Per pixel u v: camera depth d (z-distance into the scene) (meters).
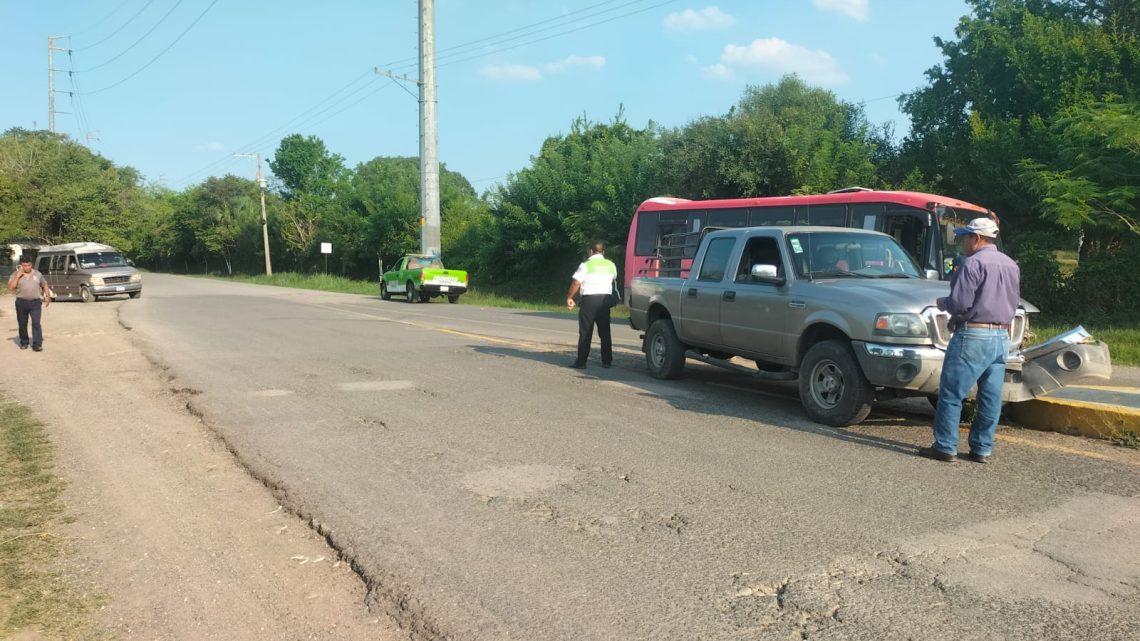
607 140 40.09
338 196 60.44
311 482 5.61
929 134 25.19
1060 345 6.64
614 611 3.59
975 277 5.80
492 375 10.27
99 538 4.68
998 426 7.31
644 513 4.86
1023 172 18.89
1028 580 3.85
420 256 33.66
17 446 6.84
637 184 30.50
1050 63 20.20
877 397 7.32
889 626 3.41
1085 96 18.72
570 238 34.19
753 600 3.67
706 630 3.40
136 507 5.23
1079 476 5.59
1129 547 4.26
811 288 7.58
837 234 8.39
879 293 7.01
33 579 4.09
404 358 11.94
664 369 9.91
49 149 50.94
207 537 4.69
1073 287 17.27
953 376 5.91
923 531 4.50
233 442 6.79
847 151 24.39
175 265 100.56
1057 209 16.66
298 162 85.31
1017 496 5.13
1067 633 3.33
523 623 3.50
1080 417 6.91
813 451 6.29
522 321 20.72
